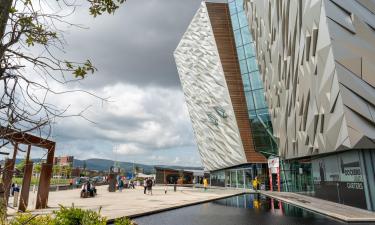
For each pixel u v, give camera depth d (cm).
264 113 4122
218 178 5616
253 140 4166
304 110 2019
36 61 266
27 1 260
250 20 3759
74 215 499
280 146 3309
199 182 7919
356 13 1451
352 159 1716
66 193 3083
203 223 1179
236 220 1263
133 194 3000
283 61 2369
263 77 3556
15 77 249
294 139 2534
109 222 1114
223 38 4706
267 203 2095
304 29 1736
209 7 4894
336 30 1434
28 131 247
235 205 1941
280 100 2762
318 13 1511
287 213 1509
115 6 358
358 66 1427
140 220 1255
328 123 1661
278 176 3622
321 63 1575
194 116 6041
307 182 3278
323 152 1936
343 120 1473
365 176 1589
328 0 1452
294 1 1864
